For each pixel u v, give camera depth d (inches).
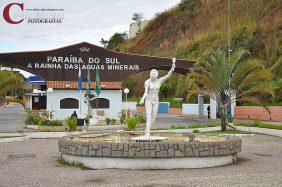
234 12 2942.9
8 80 1198.9
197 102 2373.3
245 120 1723.7
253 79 1149.1
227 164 578.2
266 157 657.6
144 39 4279.0
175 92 2721.5
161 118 2016.5
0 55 1631.4
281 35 2108.8
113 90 1723.7
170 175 490.6
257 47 2143.2
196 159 546.3
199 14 3587.6
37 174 501.0
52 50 1679.4
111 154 535.2
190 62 1764.3
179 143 534.6
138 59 1752.0
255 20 2568.9
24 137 1009.5
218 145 556.7
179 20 3850.9
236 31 2470.5
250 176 484.4
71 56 1695.4
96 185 434.3
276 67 1905.8
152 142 541.0
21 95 3659.0
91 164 549.3
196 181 454.0
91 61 1713.8
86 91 1648.6
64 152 580.4
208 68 1179.9
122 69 1740.9
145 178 472.7
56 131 1107.9
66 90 1678.2
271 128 1102.4
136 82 3371.1
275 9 2484.0
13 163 594.6
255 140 954.1
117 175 490.6
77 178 473.4
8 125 1481.3
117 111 1720.0
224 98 1173.1
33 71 1664.6
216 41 2544.3
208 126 1214.9
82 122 1330.0
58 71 1685.5
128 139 637.3
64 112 1674.5
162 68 1849.2
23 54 1654.8
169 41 3668.8
